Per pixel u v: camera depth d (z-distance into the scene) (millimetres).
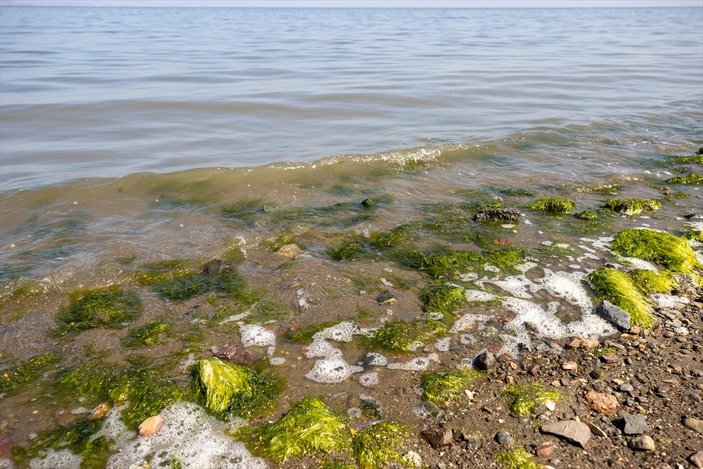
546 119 3793
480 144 2990
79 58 7699
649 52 8977
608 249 1802
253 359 1290
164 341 1351
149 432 1101
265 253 1777
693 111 4086
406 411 1148
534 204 2143
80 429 1110
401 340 1350
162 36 13211
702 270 1687
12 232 1910
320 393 1194
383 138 3346
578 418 1122
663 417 1118
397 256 1750
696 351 1312
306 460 1043
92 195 2242
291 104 4371
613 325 1411
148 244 1812
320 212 2084
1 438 1089
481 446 1068
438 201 2201
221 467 1035
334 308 1476
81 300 1520
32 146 3230
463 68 6617
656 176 2547
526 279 1626
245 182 2396
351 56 8102
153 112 4117
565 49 9469
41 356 1304
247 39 12172
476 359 1287
